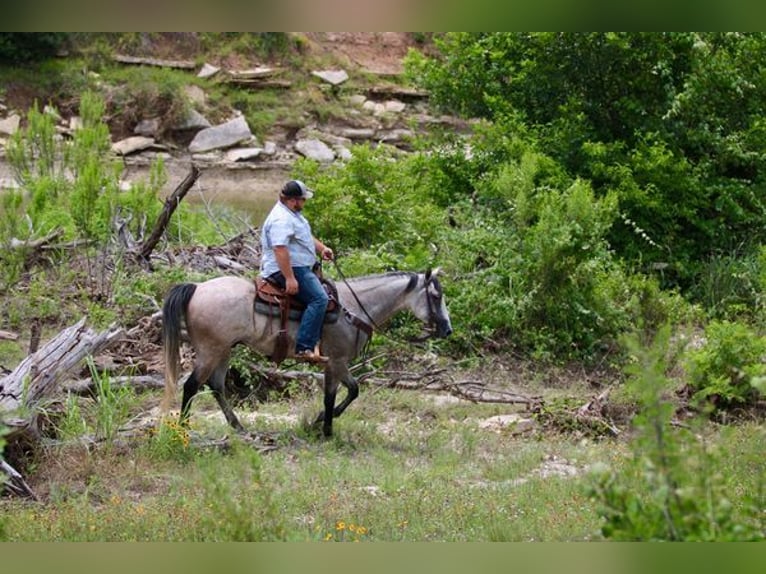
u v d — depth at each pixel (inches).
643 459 209.6
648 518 199.3
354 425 458.9
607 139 784.3
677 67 788.6
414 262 610.2
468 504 355.3
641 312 612.1
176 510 329.7
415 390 528.1
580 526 326.0
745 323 656.4
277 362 426.9
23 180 772.0
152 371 504.1
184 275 594.2
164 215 627.8
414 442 445.4
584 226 612.1
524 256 608.7
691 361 519.2
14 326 575.8
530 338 590.6
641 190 731.4
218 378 426.9
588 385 563.2
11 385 384.5
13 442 370.6
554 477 396.2
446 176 757.3
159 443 398.0
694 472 208.4
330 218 644.1
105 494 362.6
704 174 754.8
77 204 625.0
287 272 408.8
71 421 395.2
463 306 585.3
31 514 327.0
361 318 436.1
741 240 773.3
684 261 746.2
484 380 557.0
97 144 759.7
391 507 349.1
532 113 807.1
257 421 453.4
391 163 676.7
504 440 462.3
